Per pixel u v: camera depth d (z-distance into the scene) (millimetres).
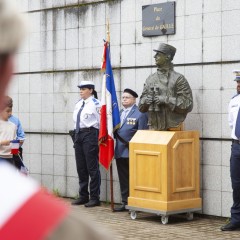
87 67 10930
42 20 11641
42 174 11656
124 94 9633
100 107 9961
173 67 9211
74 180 11117
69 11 11188
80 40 11039
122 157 9578
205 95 9078
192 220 8891
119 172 9750
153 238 7605
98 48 10750
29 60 11875
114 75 10383
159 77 8859
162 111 8805
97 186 10281
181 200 8664
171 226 8445
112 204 9711
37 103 11758
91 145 10188
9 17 1070
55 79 11445
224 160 8844
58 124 11391
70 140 11180
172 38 9539
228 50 8844
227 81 8836
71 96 11180
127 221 8859
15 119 8984
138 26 10039
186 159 8719
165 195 8500
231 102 8125
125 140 9578
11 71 1100
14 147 8531
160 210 8539
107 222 8766
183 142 8656
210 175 9000
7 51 1078
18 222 1016
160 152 8547
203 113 9086
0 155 8453
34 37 11773
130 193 8945
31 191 1055
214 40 9000
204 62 9102
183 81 8742
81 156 10375
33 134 11812
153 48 9828
